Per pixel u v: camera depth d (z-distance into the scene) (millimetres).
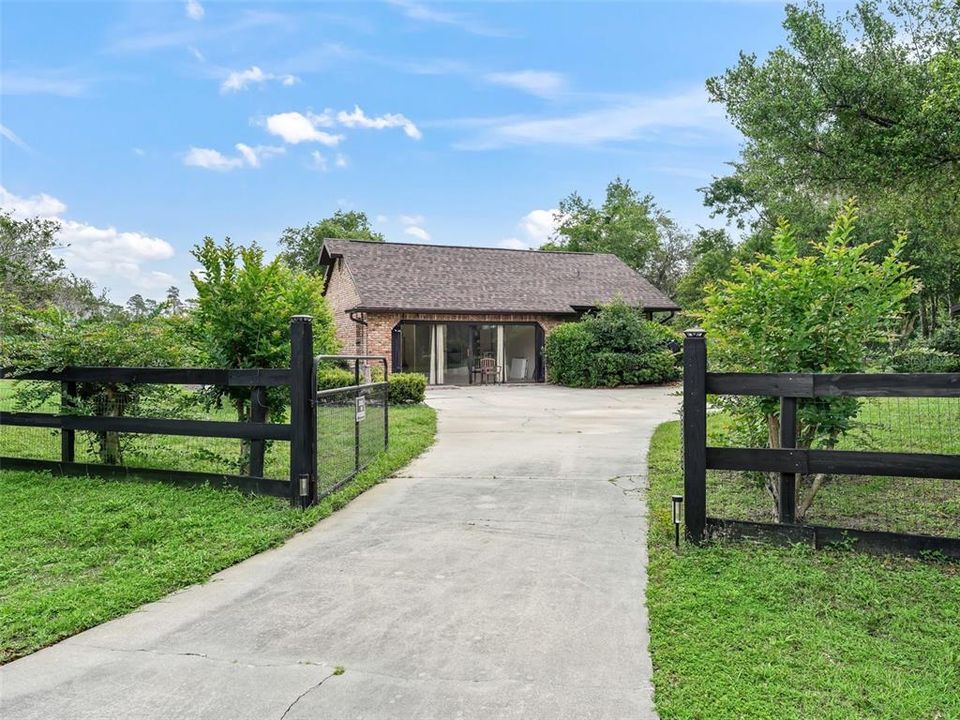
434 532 4289
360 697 2254
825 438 4203
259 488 5008
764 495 4941
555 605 3064
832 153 8359
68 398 5848
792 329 4098
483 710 2164
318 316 11297
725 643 2617
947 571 3391
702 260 31172
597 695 2254
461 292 20641
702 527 3947
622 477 5969
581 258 25422
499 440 8391
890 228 17844
